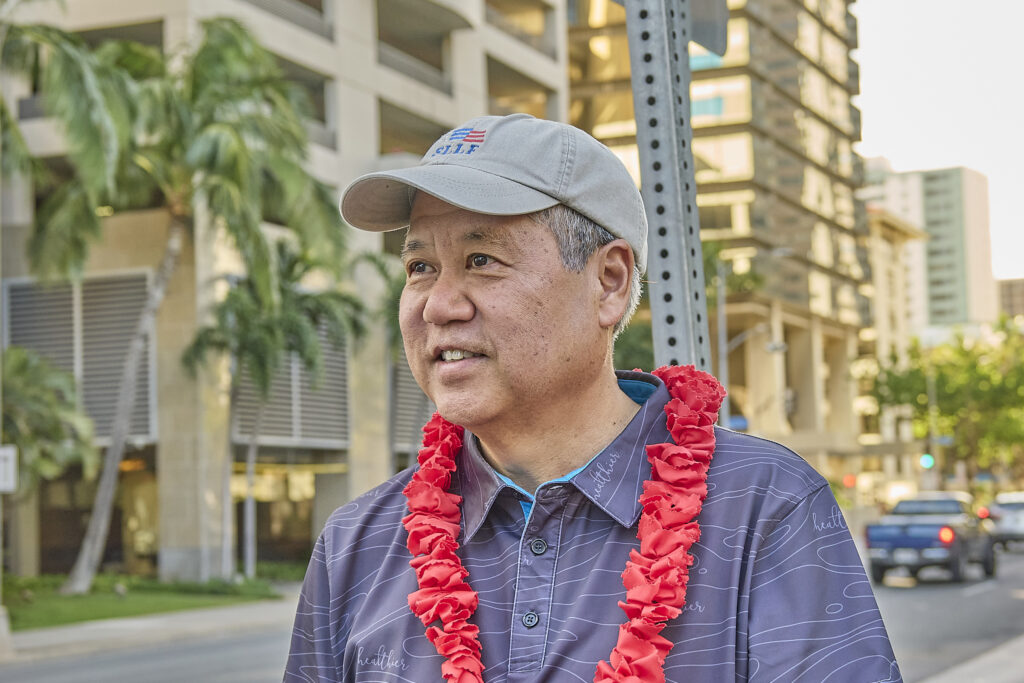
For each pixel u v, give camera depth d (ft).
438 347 4.77
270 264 75.36
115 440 76.13
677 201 6.90
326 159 95.14
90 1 85.66
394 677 4.89
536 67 122.31
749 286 161.48
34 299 86.94
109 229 85.76
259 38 76.54
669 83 7.00
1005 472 268.00
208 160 70.79
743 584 4.50
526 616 4.67
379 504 5.46
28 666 45.91
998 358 221.66
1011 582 66.49
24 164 58.70
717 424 5.04
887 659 4.32
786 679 4.27
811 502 4.63
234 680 38.32
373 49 101.19
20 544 91.35
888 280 256.11
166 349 84.38
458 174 4.63
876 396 206.90
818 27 198.39
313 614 5.40
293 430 91.76
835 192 201.05
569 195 4.68
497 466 5.14
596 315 4.85
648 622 4.36
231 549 83.87
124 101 61.00
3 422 69.31
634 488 4.77
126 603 70.08
